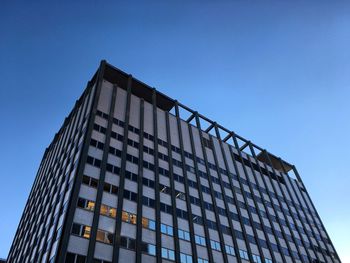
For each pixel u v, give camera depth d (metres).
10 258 50.97
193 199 47.66
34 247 38.97
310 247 63.22
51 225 35.75
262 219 57.22
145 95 60.69
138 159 45.09
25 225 51.66
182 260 37.84
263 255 49.72
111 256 31.61
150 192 42.16
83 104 52.12
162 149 50.97
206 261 40.53
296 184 81.31
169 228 39.97
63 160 46.25
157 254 35.59
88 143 40.41
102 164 39.31
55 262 28.27
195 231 42.88
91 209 33.94
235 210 53.41
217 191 53.81
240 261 44.91
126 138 46.00
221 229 47.09
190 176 51.41
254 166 71.06
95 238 31.58
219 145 65.50
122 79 57.09
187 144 57.41
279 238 57.16
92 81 54.72
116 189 38.34
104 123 45.34
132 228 35.81
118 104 50.41
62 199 36.22
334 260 65.94
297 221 67.38
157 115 56.38
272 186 70.62
